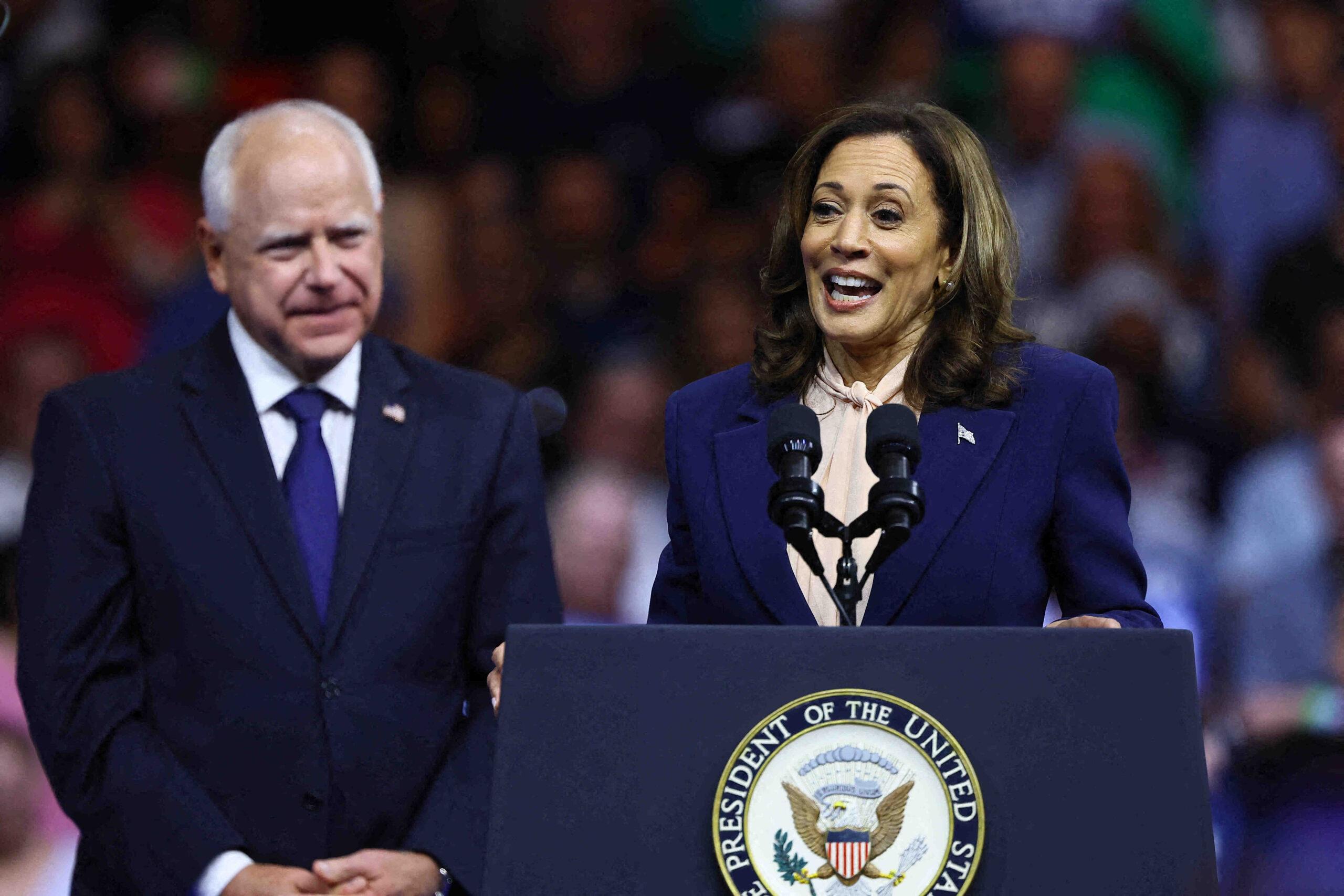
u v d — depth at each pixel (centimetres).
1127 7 2664
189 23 2734
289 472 1074
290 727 1018
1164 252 2452
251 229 1062
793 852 684
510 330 2427
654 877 689
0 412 2256
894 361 946
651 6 2819
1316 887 1194
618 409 2195
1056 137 2556
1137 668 709
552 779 704
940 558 879
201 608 1030
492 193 2553
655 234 2552
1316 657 1922
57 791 1027
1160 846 686
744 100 2683
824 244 914
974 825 682
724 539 912
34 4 2711
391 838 1034
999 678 708
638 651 720
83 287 2414
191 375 1088
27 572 1045
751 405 955
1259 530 2112
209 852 989
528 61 2734
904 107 949
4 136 2606
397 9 2778
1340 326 2341
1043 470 901
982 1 2645
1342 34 2734
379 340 1144
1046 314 2350
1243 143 2681
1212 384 2353
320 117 1105
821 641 717
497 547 1101
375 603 1049
